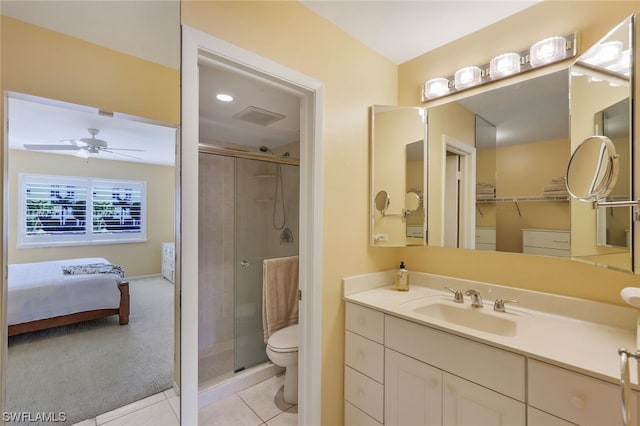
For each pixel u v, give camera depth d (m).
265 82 1.46
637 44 0.96
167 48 1.06
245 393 2.20
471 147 1.69
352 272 1.77
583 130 1.21
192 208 1.12
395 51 1.91
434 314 1.64
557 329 1.24
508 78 1.59
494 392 1.12
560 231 1.37
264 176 2.81
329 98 1.63
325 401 1.63
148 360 1.03
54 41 0.80
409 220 1.86
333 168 1.66
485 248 1.63
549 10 1.45
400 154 1.86
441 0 1.46
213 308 2.43
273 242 2.86
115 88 0.93
